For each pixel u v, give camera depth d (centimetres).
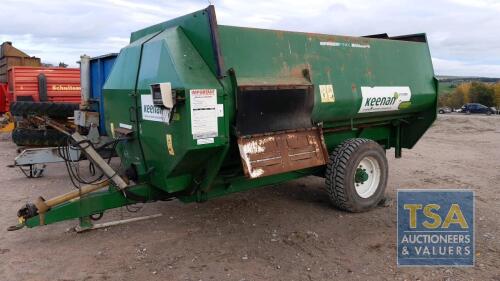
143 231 511
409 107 659
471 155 1124
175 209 594
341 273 407
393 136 721
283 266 422
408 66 659
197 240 485
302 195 665
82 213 462
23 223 444
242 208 600
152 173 465
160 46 436
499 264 427
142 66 462
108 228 519
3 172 851
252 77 450
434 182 778
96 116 792
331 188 568
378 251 457
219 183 479
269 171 451
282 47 493
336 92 538
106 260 432
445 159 1052
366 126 646
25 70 1204
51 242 477
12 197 664
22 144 887
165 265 422
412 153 1159
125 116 496
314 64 521
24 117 908
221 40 439
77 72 1258
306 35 522
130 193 467
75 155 721
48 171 860
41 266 418
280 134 469
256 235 501
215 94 410
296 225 534
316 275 404
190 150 397
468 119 2425
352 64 570
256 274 405
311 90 500
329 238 493
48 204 446
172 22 471
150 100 438
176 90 391
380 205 620
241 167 471
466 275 404
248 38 463
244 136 436
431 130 1877
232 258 439
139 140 471
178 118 401
